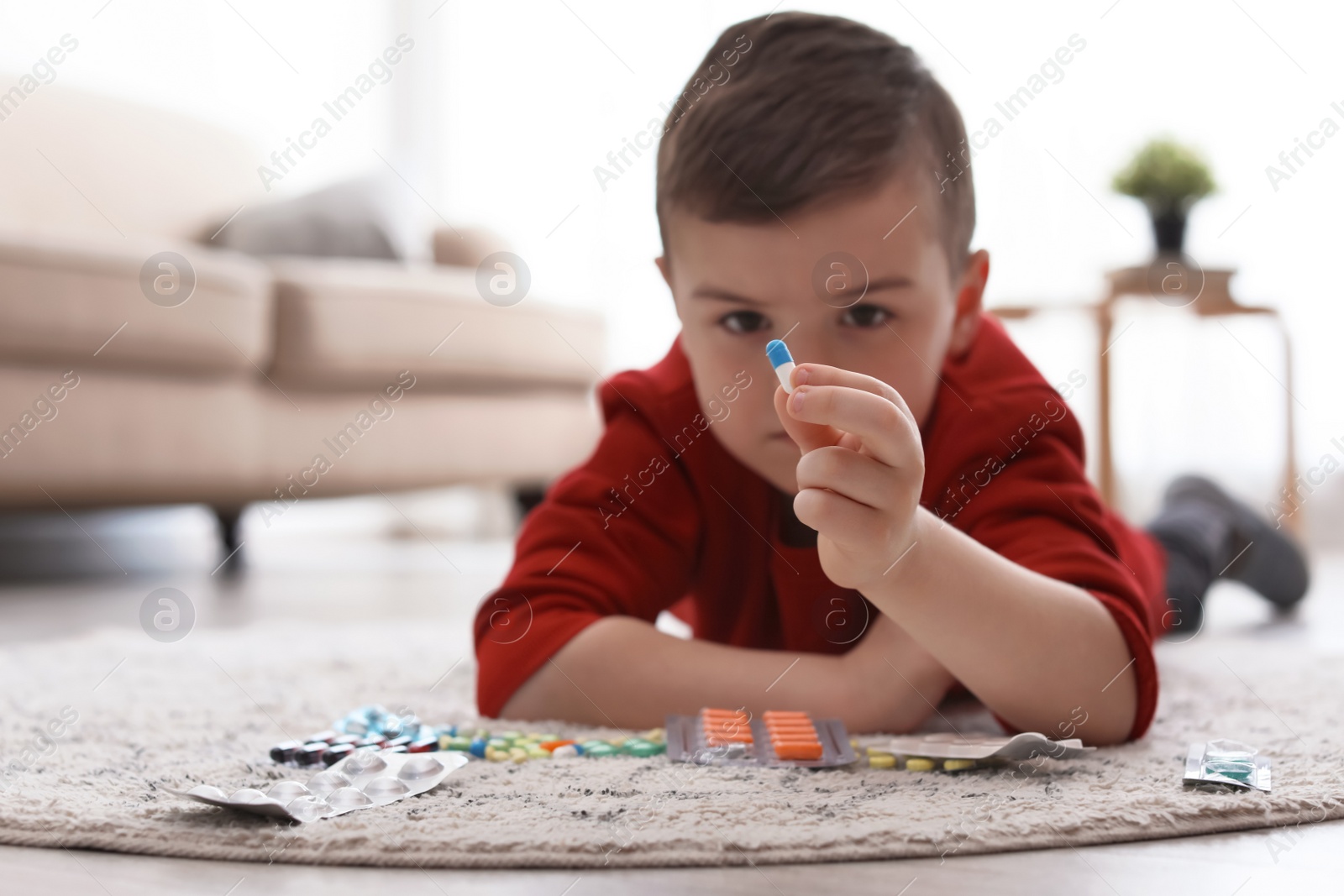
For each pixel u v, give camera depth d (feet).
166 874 1.57
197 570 8.05
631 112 9.65
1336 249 7.97
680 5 9.62
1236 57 7.78
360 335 7.02
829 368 1.90
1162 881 1.53
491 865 1.58
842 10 7.64
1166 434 8.18
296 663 3.54
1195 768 2.02
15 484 5.92
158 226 8.87
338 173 11.25
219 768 2.12
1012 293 7.82
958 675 2.24
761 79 2.54
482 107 11.20
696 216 2.52
